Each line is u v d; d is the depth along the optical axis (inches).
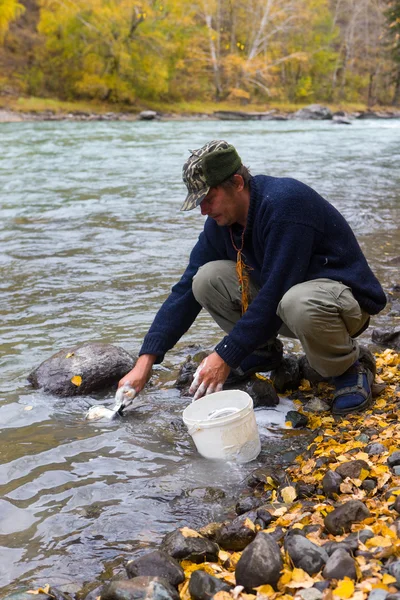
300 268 110.4
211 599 69.2
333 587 67.3
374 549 71.9
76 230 288.7
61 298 192.9
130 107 1700.3
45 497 96.1
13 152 641.0
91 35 1701.5
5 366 143.9
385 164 550.9
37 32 1897.1
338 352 114.6
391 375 132.4
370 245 257.3
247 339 109.1
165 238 272.4
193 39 2060.8
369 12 2815.0
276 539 79.0
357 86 2635.3
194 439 107.0
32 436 114.6
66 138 832.9
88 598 73.0
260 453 107.9
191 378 135.1
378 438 105.0
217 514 91.4
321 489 91.9
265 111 1892.2
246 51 2293.3
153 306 185.2
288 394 130.4
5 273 220.5
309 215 110.3
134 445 111.3
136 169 513.7
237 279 124.0
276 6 2251.5
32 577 78.7
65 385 131.7
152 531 87.9
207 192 109.5
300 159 586.6
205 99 2039.9
